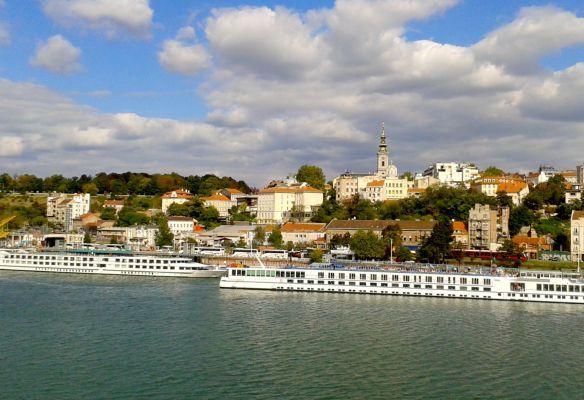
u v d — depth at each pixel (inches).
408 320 5167.3
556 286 6077.8
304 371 3764.8
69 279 7770.7
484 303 6013.8
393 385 3526.1
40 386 3464.6
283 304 5871.1
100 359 3978.8
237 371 3754.9
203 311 5506.9
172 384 3511.3
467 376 3698.3
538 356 4114.2
